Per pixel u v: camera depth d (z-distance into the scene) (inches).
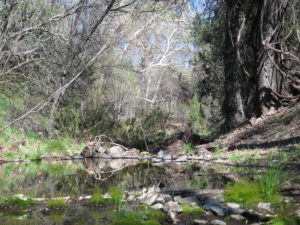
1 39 469.4
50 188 223.6
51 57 575.5
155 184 238.2
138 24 765.3
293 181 215.9
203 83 874.1
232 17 589.3
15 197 175.3
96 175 294.7
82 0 551.8
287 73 518.6
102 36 625.6
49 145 487.8
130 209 160.2
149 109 792.3
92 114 658.8
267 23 512.1
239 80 653.9
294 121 445.4
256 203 169.5
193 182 242.7
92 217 146.3
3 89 539.8
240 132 506.3
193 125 956.6
